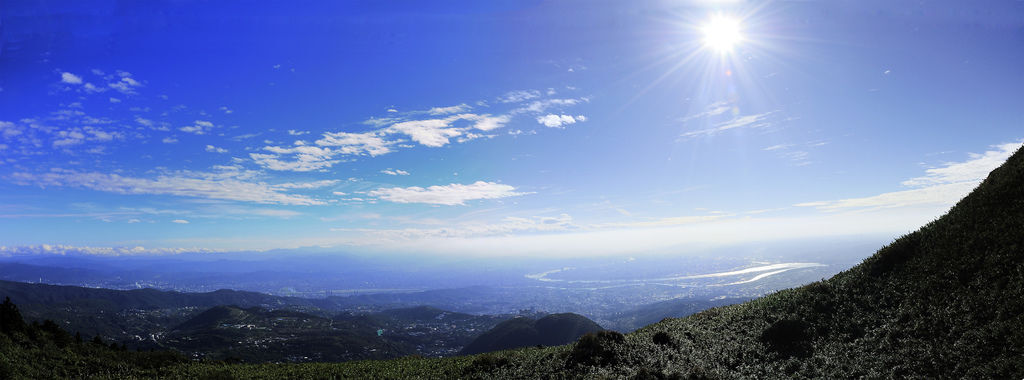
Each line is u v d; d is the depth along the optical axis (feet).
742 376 63.62
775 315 86.38
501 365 92.07
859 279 87.81
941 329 61.21
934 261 78.38
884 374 55.93
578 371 76.43
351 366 110.11
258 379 97.30
